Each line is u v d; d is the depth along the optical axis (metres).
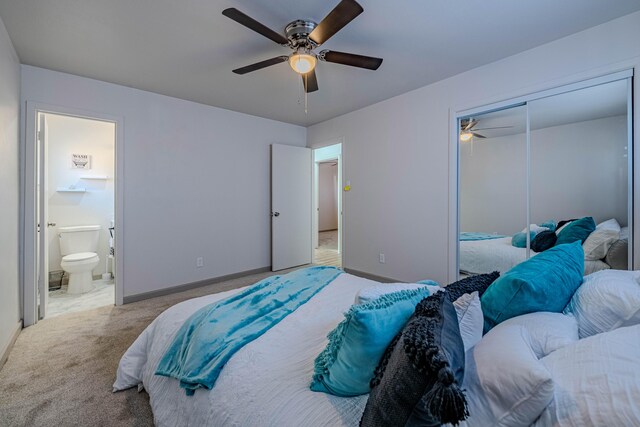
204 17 1.93
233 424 0.89
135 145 3.14
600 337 0.77
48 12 1.86
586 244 2.27
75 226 3.85
